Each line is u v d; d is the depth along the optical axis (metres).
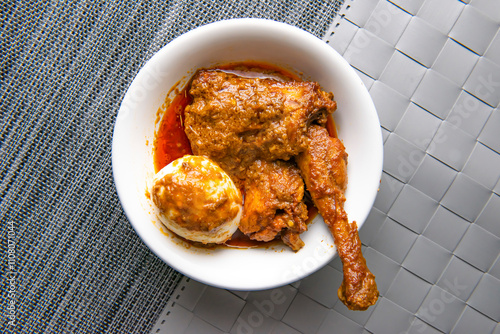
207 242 0.37
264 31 0.36
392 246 0.41
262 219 0.36
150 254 0.41
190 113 0.37
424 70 0.41
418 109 0.41
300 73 0.38
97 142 0.42
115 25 0.42
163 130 0.39
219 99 0.37
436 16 0.41
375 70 0.41
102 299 0.41
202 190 0.35
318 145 0.36
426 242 0.41
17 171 0.42
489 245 0.41
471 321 0.41
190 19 0.42
